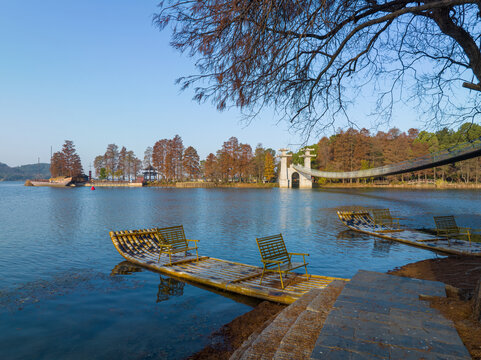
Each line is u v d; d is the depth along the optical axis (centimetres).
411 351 279
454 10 416
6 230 1839
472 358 268
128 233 1215
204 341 510
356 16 409
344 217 1931
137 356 465
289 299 647
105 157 15338
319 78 458
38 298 721
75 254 1191
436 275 831
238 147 11000
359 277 522
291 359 289
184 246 1065
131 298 720
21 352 481
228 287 752
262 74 418
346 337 309
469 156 2338
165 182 13012
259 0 349
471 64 395
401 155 8806
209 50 388
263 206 3547
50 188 11381
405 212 2783
